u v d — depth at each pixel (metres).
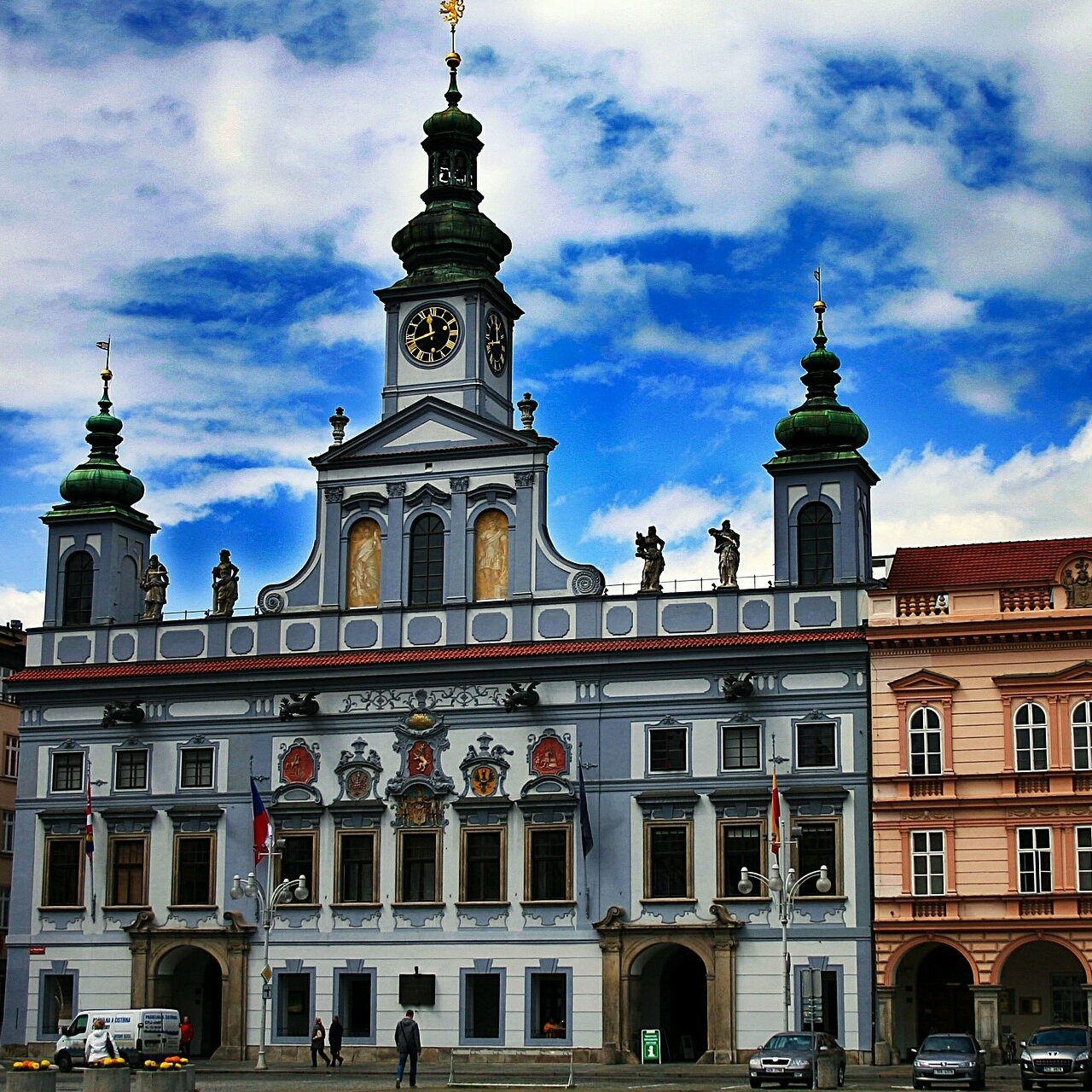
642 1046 79.56
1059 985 77.81
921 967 80.38
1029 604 78.44
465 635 84.94
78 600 92.25
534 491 85.50
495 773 83.44
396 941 83.38
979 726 78.19
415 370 89.56
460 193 93.25
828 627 80.81
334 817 85.06
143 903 87.00
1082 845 76.12
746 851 79.94
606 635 83.31
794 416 84.12
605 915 80.88
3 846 106.75
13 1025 87.69
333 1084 65.56
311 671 86.06
